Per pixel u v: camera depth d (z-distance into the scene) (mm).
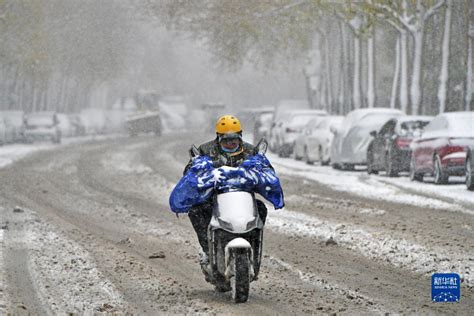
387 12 81312
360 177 61312
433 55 96688
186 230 34938
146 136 162750
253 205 20453
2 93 155625
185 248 29859
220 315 18750
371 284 22688
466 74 82812
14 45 120500
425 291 21641
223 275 20766
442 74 82938
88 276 23828
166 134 176000
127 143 128000
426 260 26172
